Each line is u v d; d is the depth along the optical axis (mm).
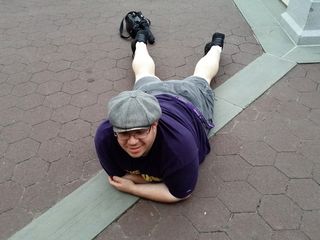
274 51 3604
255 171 2369
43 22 4512
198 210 2146
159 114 1631
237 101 2953
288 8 3945
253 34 3955
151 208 2168
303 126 2709
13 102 3115
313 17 3506
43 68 3568
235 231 2035
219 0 4840
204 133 2285
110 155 1979
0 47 3980
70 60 3678
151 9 4699
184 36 4004
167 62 3553
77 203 2217
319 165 2396
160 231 2059
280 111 2854
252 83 3156
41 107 3039
